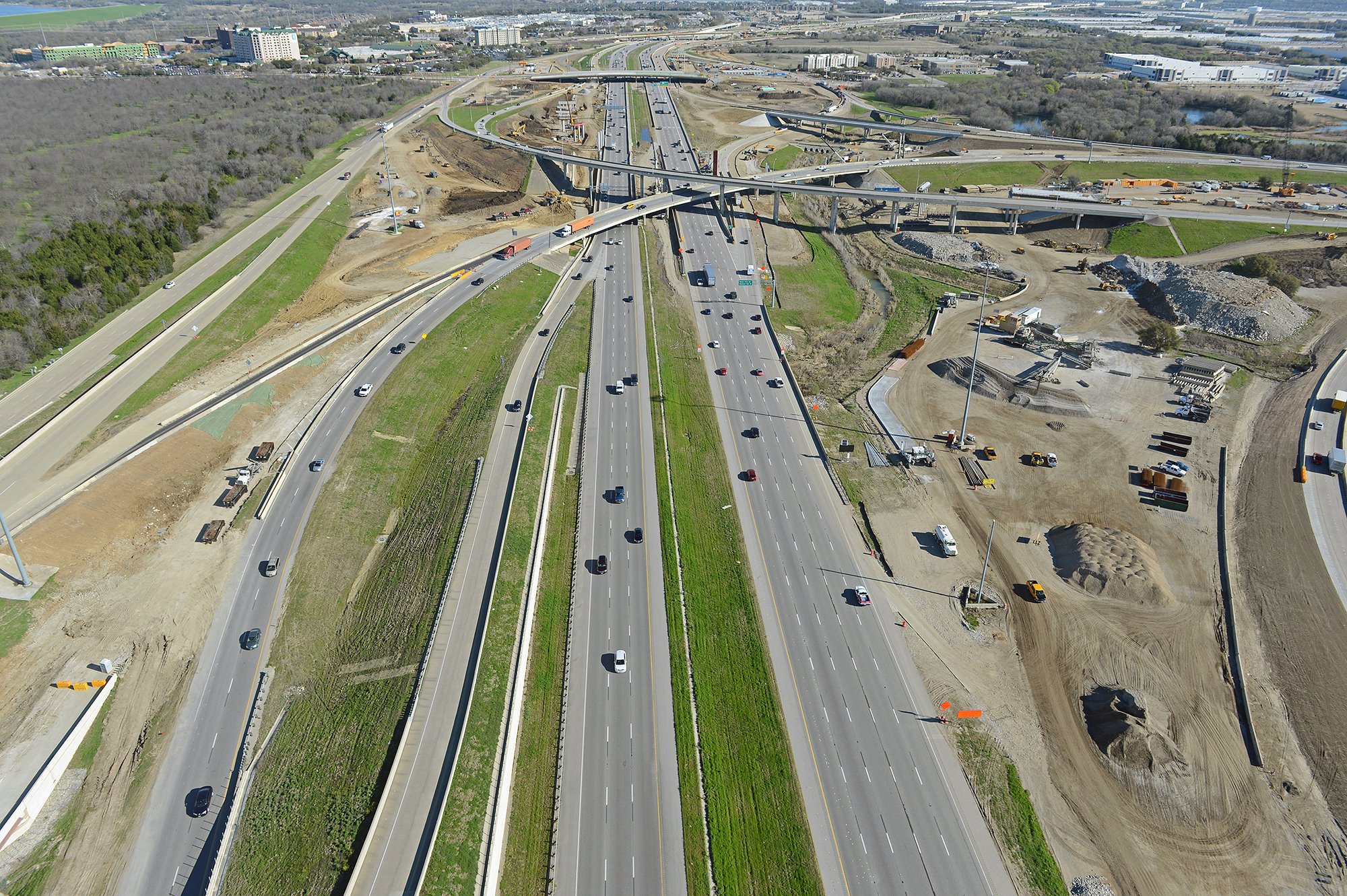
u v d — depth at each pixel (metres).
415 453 114.25
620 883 60.09
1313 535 96.38
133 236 162.12
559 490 103.75
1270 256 173.00
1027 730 72.75
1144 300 161.38
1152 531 97.31
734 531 96.38
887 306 164.75
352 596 89.81
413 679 76.88
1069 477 107.00
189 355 130.88
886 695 75.50
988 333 148.75
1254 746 71.19
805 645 80.75
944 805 65.94
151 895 60.94
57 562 89.69
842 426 118.69
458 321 148.62
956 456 111.25
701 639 81.56
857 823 64.44
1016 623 83.94
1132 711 73.38
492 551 92.62
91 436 109.69
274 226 187.88
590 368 134.12
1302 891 60.44
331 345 138.12
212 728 73.94
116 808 67.19
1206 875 61.47
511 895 59.78
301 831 63.88
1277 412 121.06
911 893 59.56
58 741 72.19
